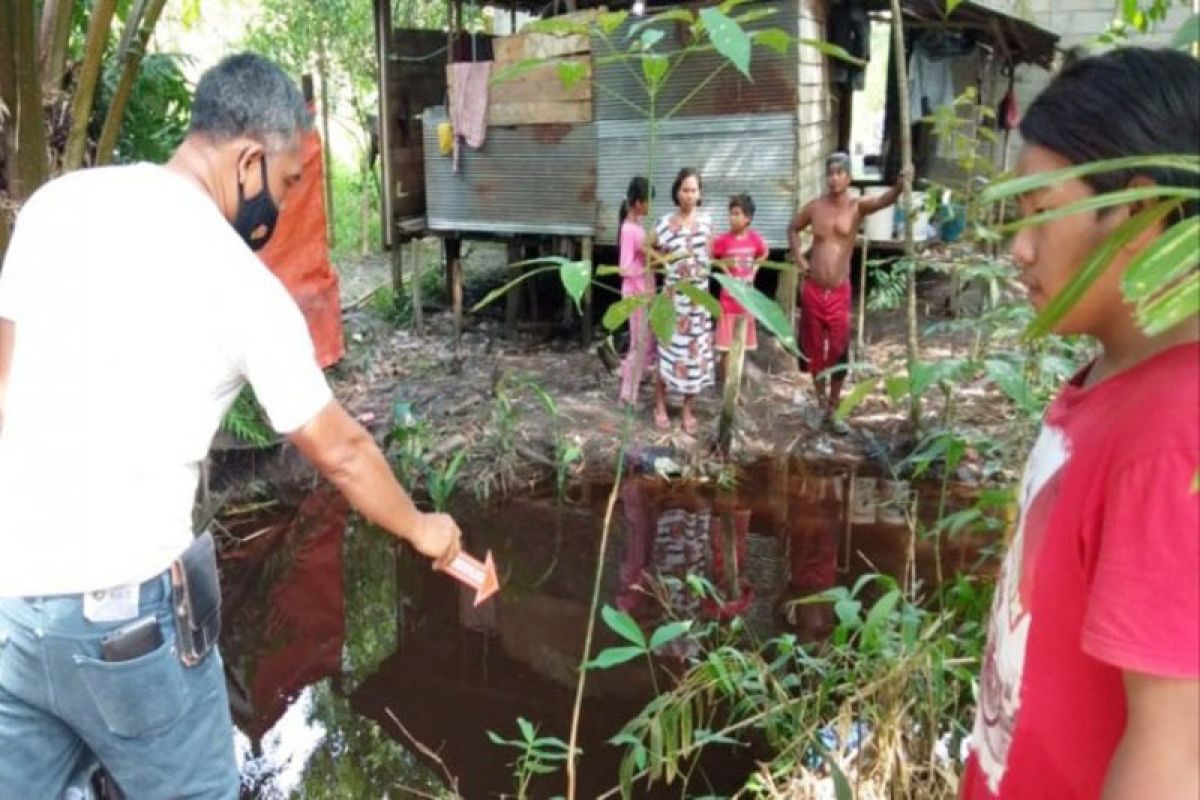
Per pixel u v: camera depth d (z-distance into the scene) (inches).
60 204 66.6
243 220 72.7
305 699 146.2
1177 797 32.1
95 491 64.1
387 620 168.4
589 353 282.2
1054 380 104.7
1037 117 35.8
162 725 68.9
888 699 88.2
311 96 267.0
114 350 63.5
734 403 215.2
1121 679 36.2
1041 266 36.4
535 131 272.2
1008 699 40.6
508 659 153.6
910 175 134.8
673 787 117.5
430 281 352.8
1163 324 23.8
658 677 144.6
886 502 198.4
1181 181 32.6
